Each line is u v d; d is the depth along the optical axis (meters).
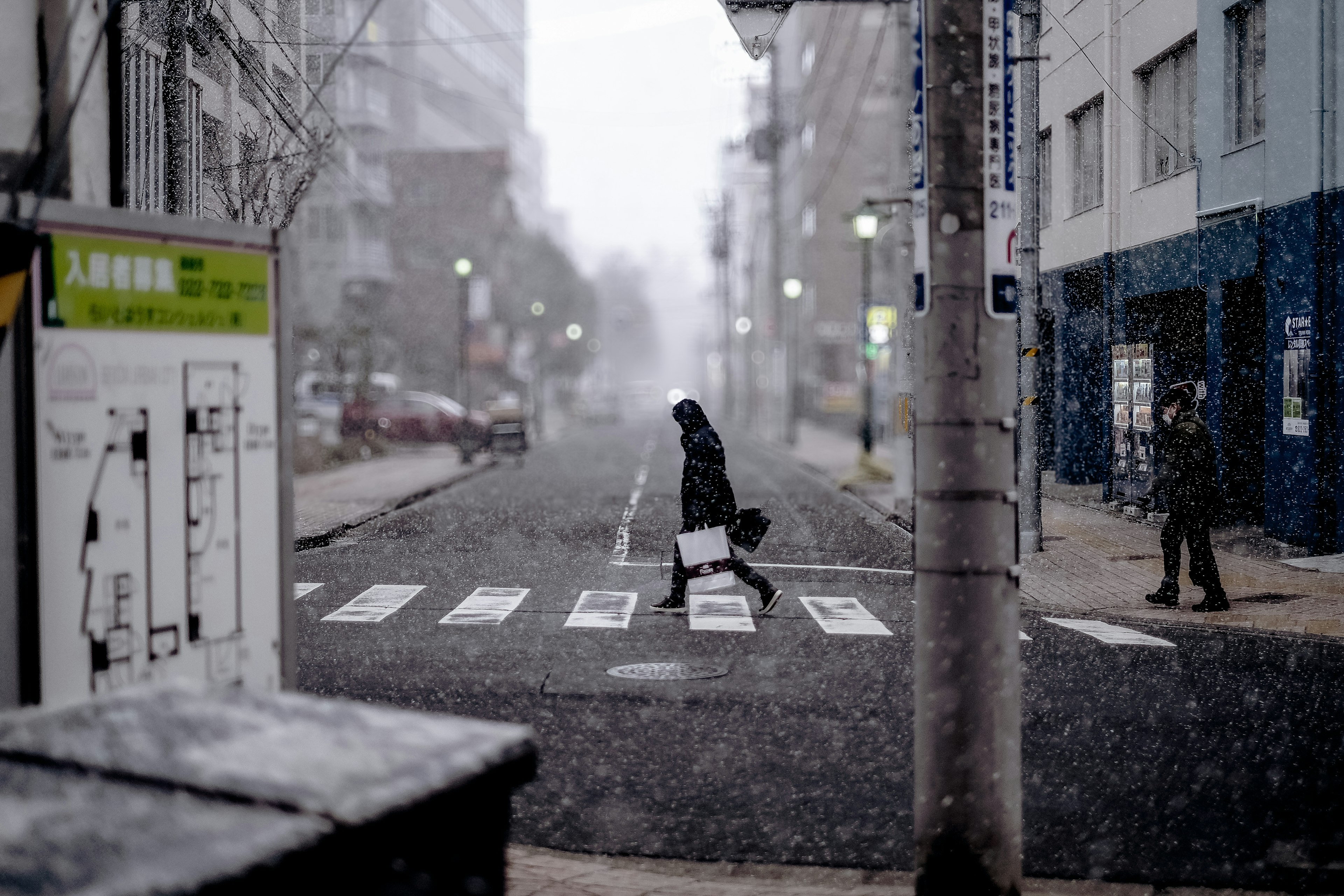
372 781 2.21
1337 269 14.43
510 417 34.47
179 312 3.89
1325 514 14.71
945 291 3.99
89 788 2.16
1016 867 4.09
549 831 5.62
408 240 60.06
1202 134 17.06
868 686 8.48
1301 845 5.47
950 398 4.00
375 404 42.31
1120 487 19.34
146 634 3.81
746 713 7.72
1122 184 19.28
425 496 24.86
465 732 2.52
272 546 4.21
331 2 20.73
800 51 80.38
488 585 13.17
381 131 51.84
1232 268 16.31
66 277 3.58
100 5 4.83
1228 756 6.88
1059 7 21.06
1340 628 10.70
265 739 2.39
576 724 7.45
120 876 1.84
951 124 3.99
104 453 3.70
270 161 16.52
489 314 59.00
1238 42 16.44
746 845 5.45
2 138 4.64
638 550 16.25
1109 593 12.77
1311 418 14.71
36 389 3.53
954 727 4.02
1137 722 7.62
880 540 17.81
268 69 17.08
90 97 4.83
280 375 4.23
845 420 59.59
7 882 1.82
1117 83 19.16
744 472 32.88
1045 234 22.09
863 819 5.81
